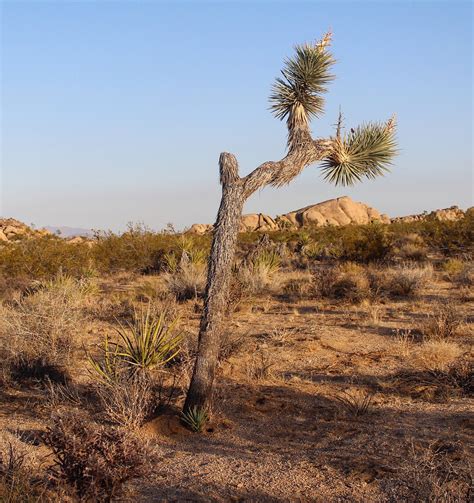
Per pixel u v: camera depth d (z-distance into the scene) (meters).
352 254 24.73
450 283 17.73
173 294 16.03
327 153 6.91
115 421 6.64
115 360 7.91
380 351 10.05
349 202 65.75
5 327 9.27
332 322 12.66
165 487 5.22
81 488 4.74
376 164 7.18
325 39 7.03
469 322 12.09
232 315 13.30
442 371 8.48
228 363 9.27
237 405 7.36
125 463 4.83
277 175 6.64
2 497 4.65
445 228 29.17
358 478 5.30
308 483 5.27
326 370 8.98
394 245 29.16
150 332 8.02
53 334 9.18
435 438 6.14
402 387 8.04
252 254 19.25
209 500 4.98
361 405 7.25
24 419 6.98
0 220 46.56
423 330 11.18
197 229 51.19
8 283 18.34
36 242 21.81
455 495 4.74
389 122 7.30
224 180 6.58
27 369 8.70
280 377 8.66
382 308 14.12
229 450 6.09
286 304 15.04
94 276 21.52
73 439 4.80
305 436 6.40
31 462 5.44
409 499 4.76
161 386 7.73
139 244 24.36
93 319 13.05
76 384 8.34
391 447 5.95
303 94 6.81
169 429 6.55
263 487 5.21
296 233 38.84
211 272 6.64
